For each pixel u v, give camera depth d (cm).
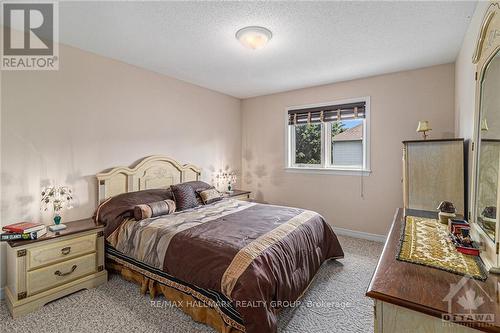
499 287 97
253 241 191
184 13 199
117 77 295
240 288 155
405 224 190
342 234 387
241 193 430
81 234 227
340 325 184
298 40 245
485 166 135
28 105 229
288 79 370
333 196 395
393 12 198
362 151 375
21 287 193
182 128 376
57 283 212
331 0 183
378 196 357
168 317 191
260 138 471
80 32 229
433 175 241
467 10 195
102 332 174
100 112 280
